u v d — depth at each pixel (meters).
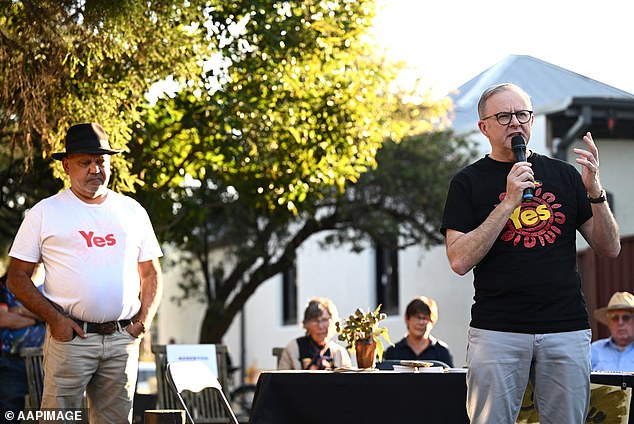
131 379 6.86
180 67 9.39
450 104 15.12
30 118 8.94
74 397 6.66
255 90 11.10
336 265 26.44
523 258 5.18
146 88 9.74
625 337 9.84
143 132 11.35
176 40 9.23
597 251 5.42
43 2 8.51
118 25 8.59
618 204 17.70
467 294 21.31
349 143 11.77
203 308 36.25
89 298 6.64
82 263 6.67
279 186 12.32
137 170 11.70
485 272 5.25
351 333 8.06
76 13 8.61
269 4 10.66
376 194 18.59
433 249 22.41
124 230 6.83
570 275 5.22
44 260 6.72
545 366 5.18
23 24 8.63
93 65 9.09
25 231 6.69
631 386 7.00
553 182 5.31
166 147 12.38
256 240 19.39
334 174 12.16
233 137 11.38
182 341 38.28
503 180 5.36
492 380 5.18
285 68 11.05
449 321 21.84
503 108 5.33
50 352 6.66
